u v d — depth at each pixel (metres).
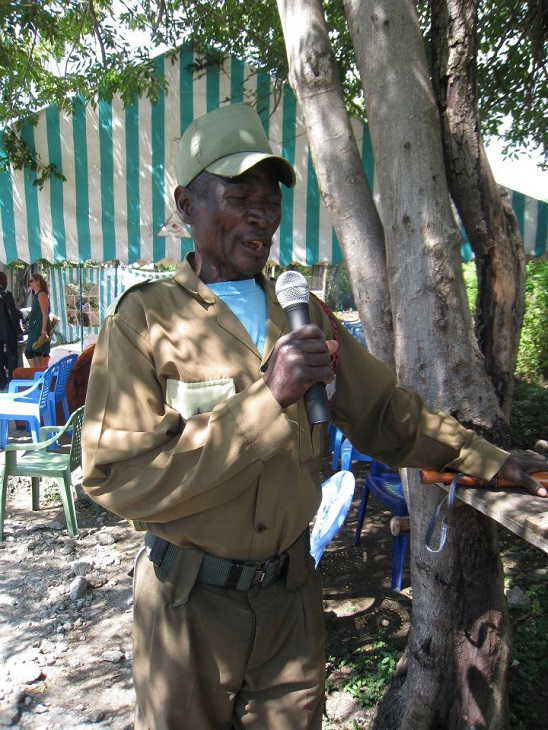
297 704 1.56
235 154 1.40
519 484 1.58
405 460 1.69
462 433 1.65
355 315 15.83
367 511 4.79
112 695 2.78
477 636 2.08
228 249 1.46
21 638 3.21
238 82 5.52
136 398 1.35
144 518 1.32
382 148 1.88
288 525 1.49
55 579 3.80
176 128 5.53
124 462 1.31
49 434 5.00
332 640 3.08
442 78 2.00
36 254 5.71
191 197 1.49
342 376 1.63
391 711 2.33
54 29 5.23
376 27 1.85
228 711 1.59
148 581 1.57
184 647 1.49
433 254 1.84
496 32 4.26
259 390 1.22
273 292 1.61
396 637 3.08
